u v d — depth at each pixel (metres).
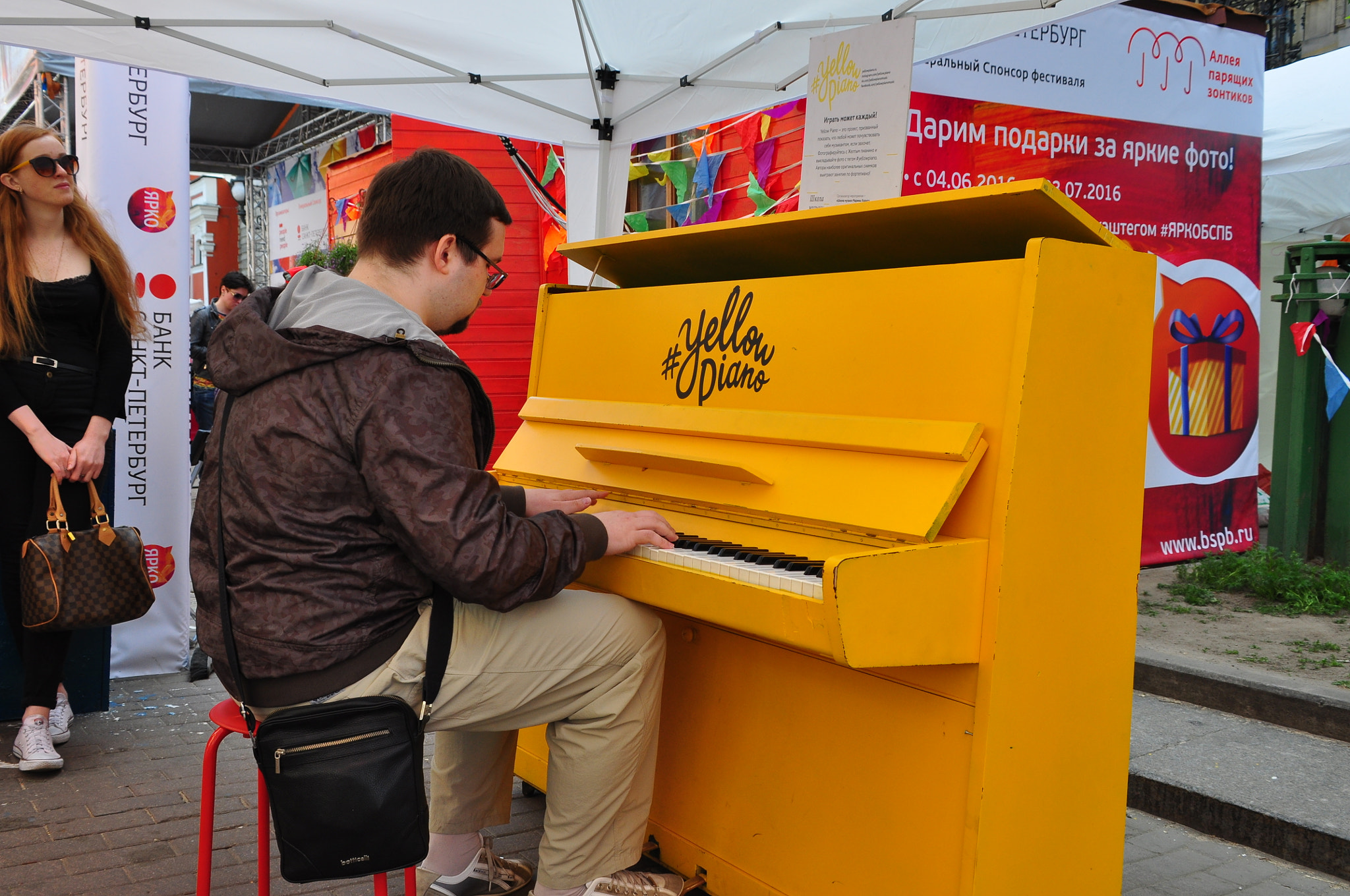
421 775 1.67
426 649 1.74
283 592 1.65
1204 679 3.59
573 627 1.87
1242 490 5.83
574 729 1.96
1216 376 5.68
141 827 2.79
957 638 1.66
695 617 1.79
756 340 2.21
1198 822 2.85
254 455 1.67
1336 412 5.11
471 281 1.89
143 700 3.96
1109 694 1.86
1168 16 5.36
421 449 1.61
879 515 1.74
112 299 3.30
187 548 4.30
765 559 1.76
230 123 13.34
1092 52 5.18
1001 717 1.68
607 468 2.43
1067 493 1.75
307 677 1.67
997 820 1.70
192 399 7.12
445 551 1.60
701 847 2.25
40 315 3.15
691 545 1.92
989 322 1.74
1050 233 1.85
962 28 3.32
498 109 4.48
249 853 2.63
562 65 4.38
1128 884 2.51
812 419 1.99
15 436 3.18
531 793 3.00
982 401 1.73
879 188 3.08
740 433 2.11
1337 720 3.24
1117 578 1.85
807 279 2.12
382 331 1.66
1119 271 1.79
